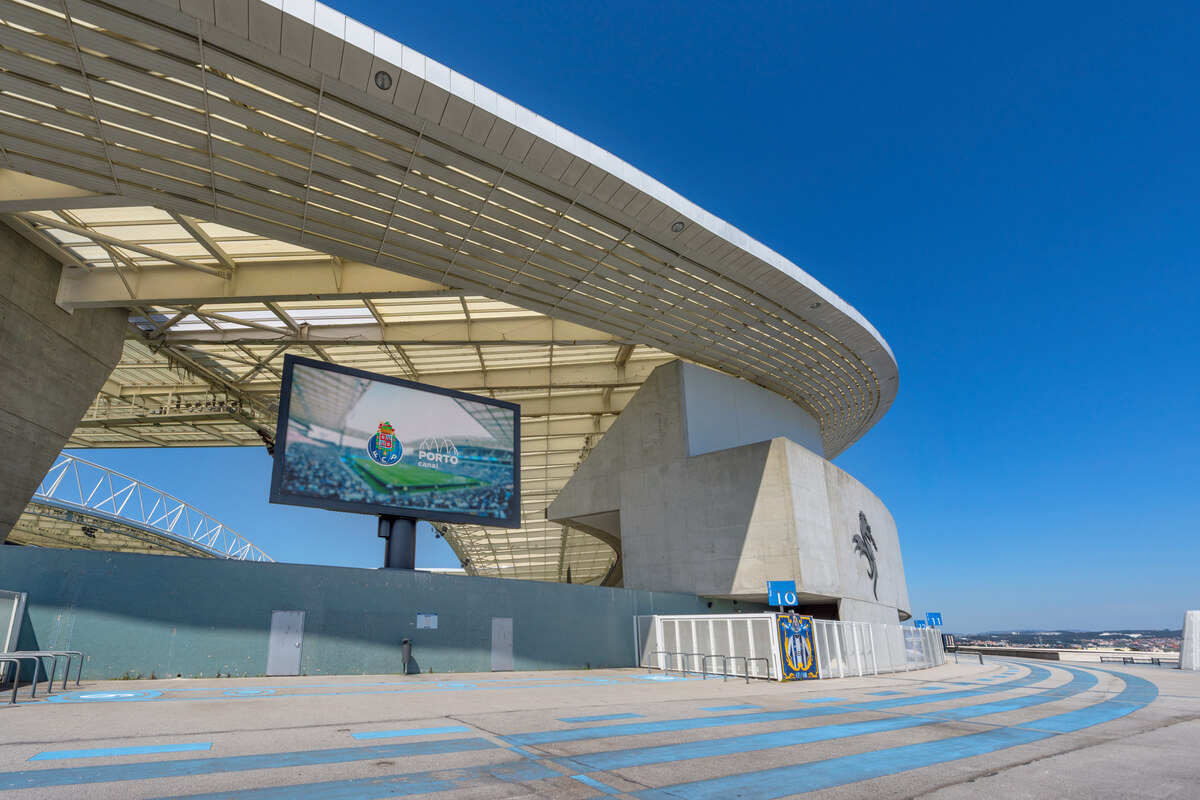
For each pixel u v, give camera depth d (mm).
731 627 22344
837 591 29172
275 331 28641
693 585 28906
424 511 23297
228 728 8961
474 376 35188
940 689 18766
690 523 29641
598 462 33281
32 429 21016
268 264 23203
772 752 8039
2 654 11273
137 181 17297
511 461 25859
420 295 23766
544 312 25594
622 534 31500
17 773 6188
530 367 34906
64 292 22172
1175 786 6441
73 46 13570
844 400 39094
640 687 16719
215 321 27734
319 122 15820
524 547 60312
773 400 36344
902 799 5883
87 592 16453
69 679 15703
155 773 6293
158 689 14219
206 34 13414
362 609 20047
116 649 16469
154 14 12930
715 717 11156
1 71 14000
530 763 7102
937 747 8594
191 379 36188
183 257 22844
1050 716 12305
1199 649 36062
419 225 19891
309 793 5691
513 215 19828
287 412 21375
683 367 31828
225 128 15805
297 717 10102
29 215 19219
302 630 18938
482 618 22297
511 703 12492
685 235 21469
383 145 16750
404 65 14617
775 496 27578
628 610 26094
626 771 6836
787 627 21234
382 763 6941
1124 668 36656
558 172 18234
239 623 18109
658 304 25719
